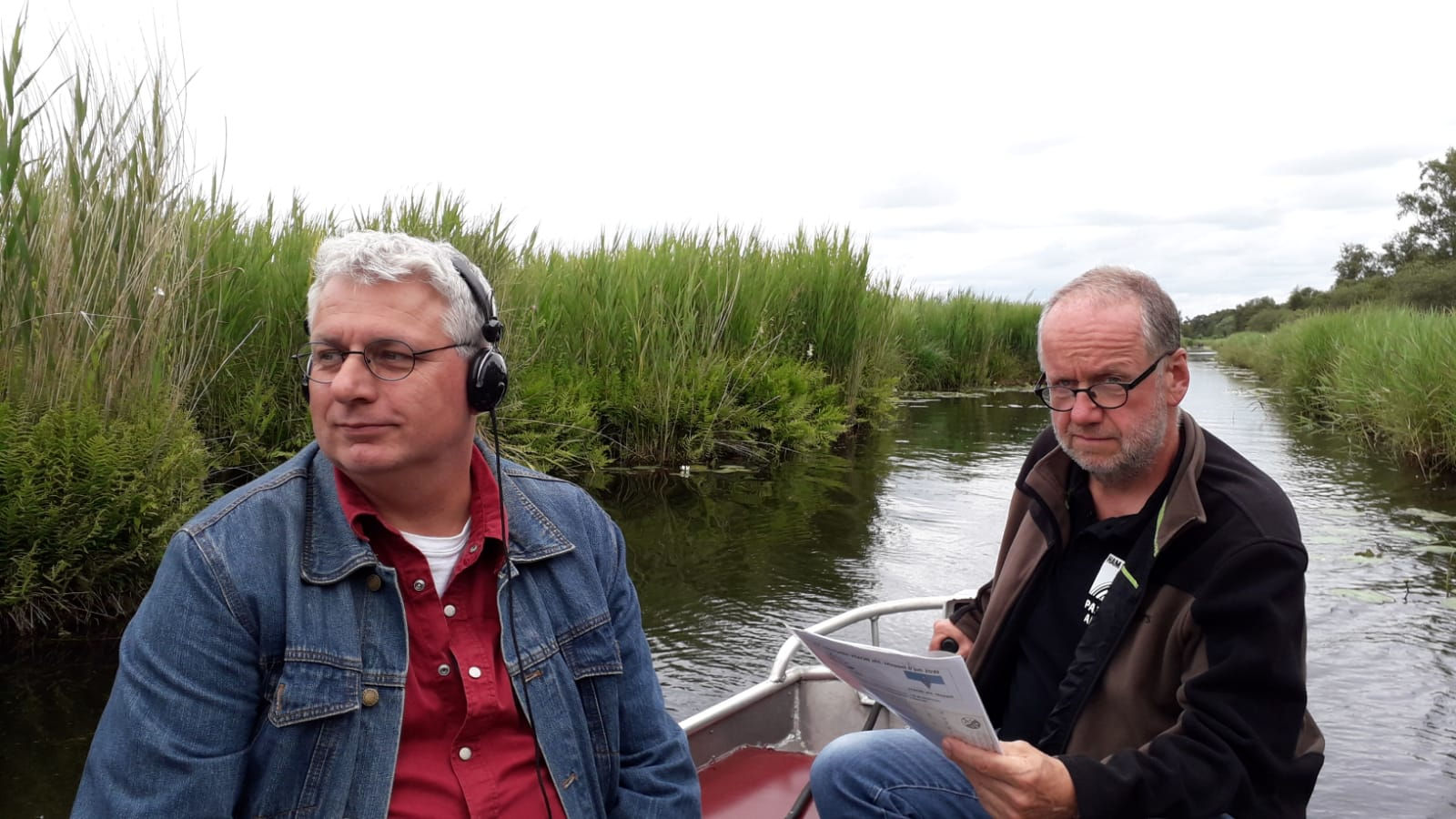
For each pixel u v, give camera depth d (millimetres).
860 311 13289
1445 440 10328
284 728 1514
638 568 6375
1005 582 2408
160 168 5531
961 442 12461
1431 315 15531
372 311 1610
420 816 1612
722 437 10750
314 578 1566
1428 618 5453
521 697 1689
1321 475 10078
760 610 5594
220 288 6773
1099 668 2111
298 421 7266
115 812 1438
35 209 5219
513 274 9016
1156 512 2178
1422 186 56500
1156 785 1910
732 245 12344
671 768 1895
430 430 1632
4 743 3754
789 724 3670
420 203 8742
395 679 1600
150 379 5469
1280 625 1950
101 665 4469
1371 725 4195
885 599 5809
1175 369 2203
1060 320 2215
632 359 10398
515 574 1725
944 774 2340
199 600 1504
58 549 4805
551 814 1697
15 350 5109
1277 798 1992
